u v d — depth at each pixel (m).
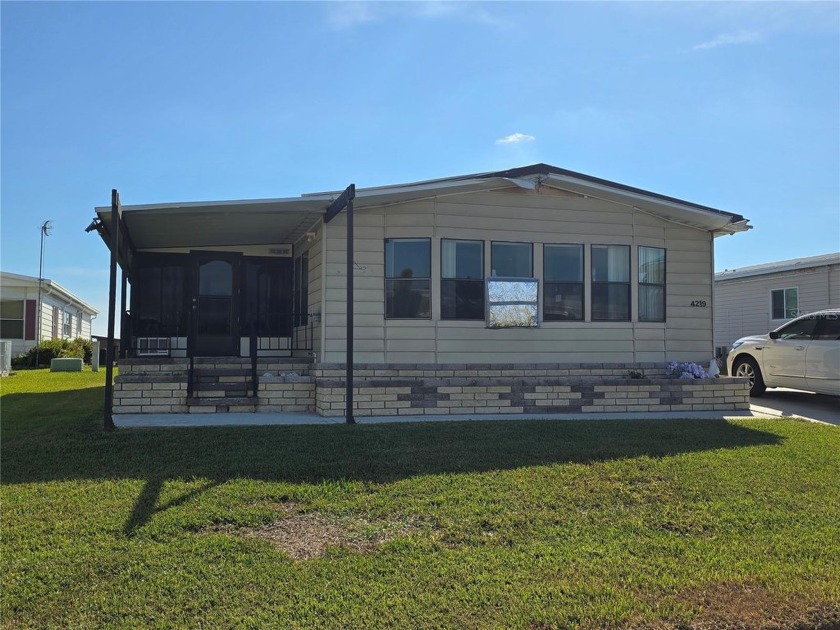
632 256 11.54
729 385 11.00
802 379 11.63
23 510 4.93
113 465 6.21
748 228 11.85
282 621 3.39
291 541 4.46
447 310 10.72
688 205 11.57
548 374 11.00
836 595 3.77
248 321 12.80
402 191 10.18
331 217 10.00
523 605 3.60
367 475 5.85
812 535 4.69
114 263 7.98
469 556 4.22
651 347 11.59
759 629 3.47
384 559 4.16
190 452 6.70
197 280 12.25
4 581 3.78
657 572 4.04
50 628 3.32
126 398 9.52
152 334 12.91
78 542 4.33
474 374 10.66
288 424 8.47
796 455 6.88
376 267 10.52
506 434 7.71
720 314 24.38
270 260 13.16
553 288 11.21
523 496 5.36
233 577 3.87
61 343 24.75
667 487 5.70
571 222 11.28
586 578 3.94
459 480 5.73
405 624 3.39
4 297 24.81
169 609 3.50
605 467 6.20
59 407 10.47
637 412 10.48
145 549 4.22
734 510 5.18
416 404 9.80
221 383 10.11
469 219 10.84
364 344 10.43
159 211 9.39
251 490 5.39
